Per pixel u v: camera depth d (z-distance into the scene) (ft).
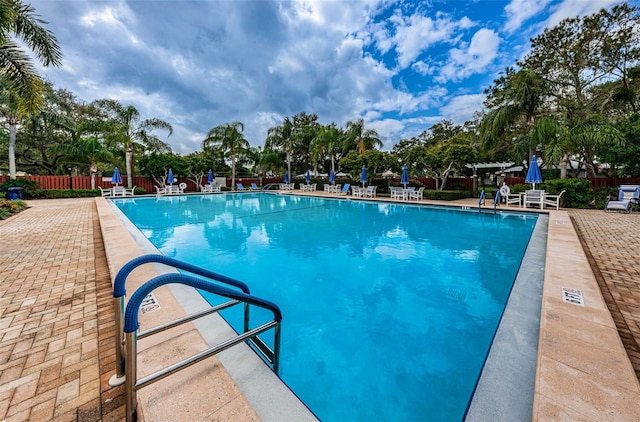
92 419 4.64
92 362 6.09
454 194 42.60
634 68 40.60
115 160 60.75
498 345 6.31
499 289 12.09
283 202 47.96
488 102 58.85
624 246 15.08
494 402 4.73
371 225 26.71
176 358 5.68
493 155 52.47
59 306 8.73
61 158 59.88
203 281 4.54
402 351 8.05
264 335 8.89
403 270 14.51
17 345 6.70
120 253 13.01
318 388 6.74
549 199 33.40
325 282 13.09
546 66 47.01
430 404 6.25
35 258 13.73
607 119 37.22
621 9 39.27
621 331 7.28
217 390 4.89
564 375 4.91
